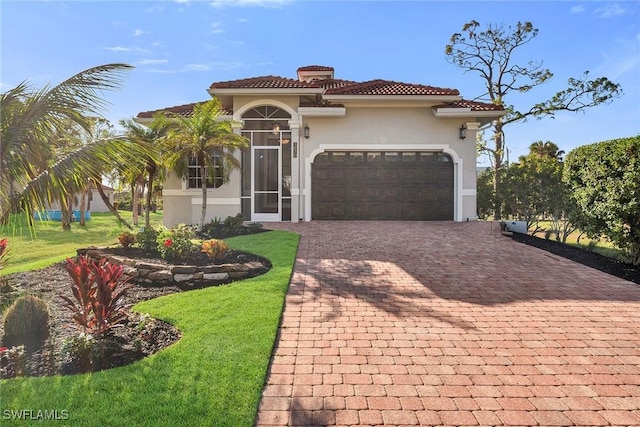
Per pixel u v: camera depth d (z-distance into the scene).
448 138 17.41
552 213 14.52
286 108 17.19
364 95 16.45
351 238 13.07
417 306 6.86
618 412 3.86
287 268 9.08
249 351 4.93
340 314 6.46
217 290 7.51
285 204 17.58
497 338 5.57
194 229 14.61
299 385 4.30
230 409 3.79
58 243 17.42
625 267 9.71
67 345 4.99
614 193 9.94
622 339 5.55
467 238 13.09
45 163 6.79
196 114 14.36
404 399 4.05
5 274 9.21
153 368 4.52
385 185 17.48
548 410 3.88
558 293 7.59
